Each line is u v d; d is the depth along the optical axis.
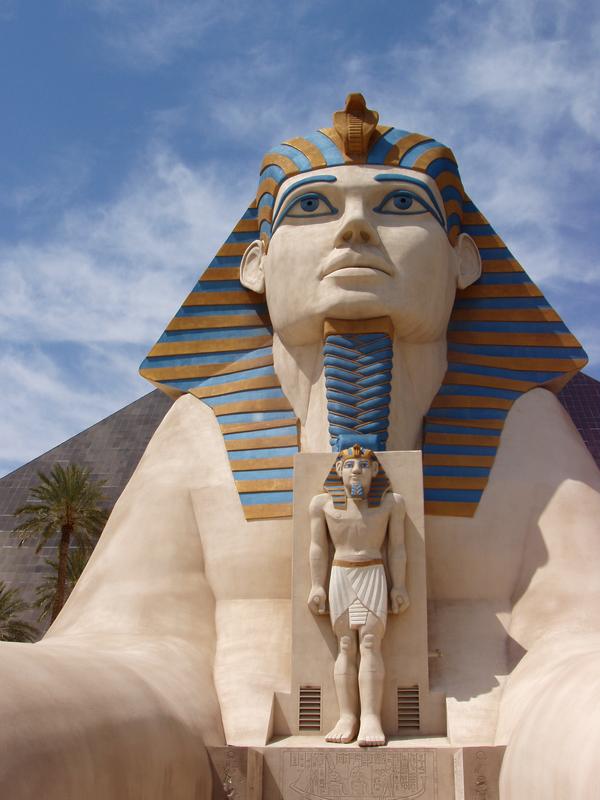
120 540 8.66
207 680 7.64
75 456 38.66
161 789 5.84
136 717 5.74
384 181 9.04
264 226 9.74
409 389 9.05
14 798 4.23
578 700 5.41
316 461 8.09
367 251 8.77
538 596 7.94
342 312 8.73
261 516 8.70
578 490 8.58
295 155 9.47
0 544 35.94
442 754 6.76
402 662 7.51
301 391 9.20
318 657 7.58
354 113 9.22
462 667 7.71
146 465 9.45
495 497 8.64
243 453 9.13
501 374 9.52
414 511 7.88
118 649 7.16
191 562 8.62
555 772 5.20
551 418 9.29
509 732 6.62
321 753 6.88
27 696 4.77
